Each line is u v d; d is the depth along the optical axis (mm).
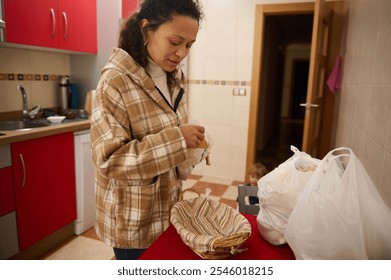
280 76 7305
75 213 2068
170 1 731
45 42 1974
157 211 896
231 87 3219
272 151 4941
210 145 935
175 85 967
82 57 2539
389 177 829
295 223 663
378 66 1092
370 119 1148
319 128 3000
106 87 763
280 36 6523
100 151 695
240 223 807
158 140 714
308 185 676
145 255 716
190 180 3342
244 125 3244
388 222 608
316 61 2492
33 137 1651
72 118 2250
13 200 1602
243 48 3100
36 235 1768
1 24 1583
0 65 2002
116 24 2332
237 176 3369
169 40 764
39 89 2318
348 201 617
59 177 1890
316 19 2406
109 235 882
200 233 808
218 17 3131
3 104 2051
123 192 849
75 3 2188
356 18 1908
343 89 2270
